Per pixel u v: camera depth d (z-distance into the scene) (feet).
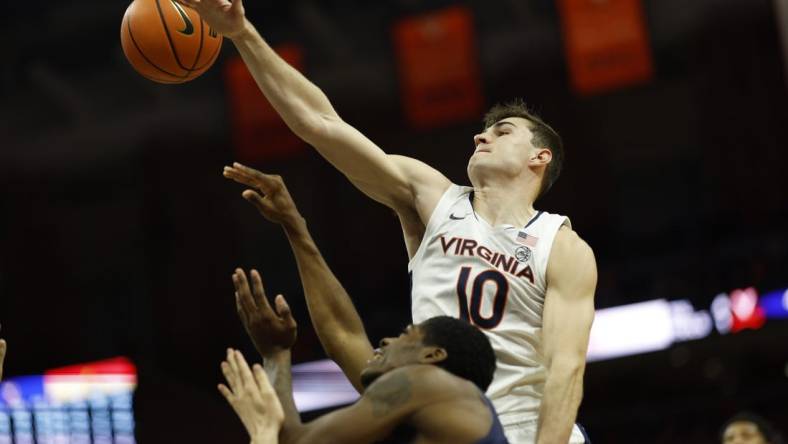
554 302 20.35
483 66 100.27
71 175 108.17
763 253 85.61
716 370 86.63
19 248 105.60
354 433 16.35
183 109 105.70
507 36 100.42
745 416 40.24
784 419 84.94
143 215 104.06
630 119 97.40
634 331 86.38
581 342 19.97
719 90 94.07
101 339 103.71
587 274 20.62
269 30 103.40
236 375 17.16
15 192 107.24
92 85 106.42
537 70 99.04
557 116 97.55
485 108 99.40
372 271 98.53
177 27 21.84
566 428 19.06
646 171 97.45
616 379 88.63
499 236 21.02
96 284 105.81
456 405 16.40
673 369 86.99
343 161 21.59
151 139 105.50
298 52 90.27
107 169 108.06
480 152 22.45
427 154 100.01
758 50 93.15
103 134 107.34
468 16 86.53
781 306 83.51
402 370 16.89
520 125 22.81
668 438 87.25
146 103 106.52
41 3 99.30
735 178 92.68
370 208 100.07
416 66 86.89
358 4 100.07
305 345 90.17
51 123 108.78
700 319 85.20
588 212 94.89
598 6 78.43
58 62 104.53
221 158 104.06
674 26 96.68
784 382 85.87
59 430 57.88
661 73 97.30
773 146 91.81
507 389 20.07
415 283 21.18
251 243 102.32
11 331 103.40
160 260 102.58
